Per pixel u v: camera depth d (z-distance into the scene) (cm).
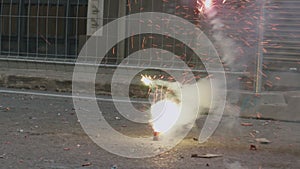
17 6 1103
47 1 1081
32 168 462
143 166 479
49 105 855
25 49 1090
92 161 491
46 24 1080
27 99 917
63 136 602
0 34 1108
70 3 1064
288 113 766
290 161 510
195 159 509
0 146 541
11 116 733
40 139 582
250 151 551
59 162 485
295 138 630
